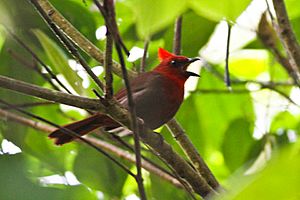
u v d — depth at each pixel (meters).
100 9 4.69
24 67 10.41
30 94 6.18
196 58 10.63
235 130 11.68
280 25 7.42
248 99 11.92
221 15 3.23
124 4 11.01
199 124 11.98
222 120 11.96
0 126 10.37
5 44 10.09
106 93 6.47
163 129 11.25
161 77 10.12
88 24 10.59
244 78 14.03
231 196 2.14
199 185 7.92
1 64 10.38
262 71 13.90
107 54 6.13
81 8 10.49
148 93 9.83
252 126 11.74
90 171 10.46
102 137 10.99
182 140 9.05
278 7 7.39
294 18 10.52
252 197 2.12
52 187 8.79
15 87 6.11
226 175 12.15
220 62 12.47
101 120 8.65
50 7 8.56
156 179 10.59
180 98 10.20
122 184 10.55
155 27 3.00
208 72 12.18
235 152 11.59
